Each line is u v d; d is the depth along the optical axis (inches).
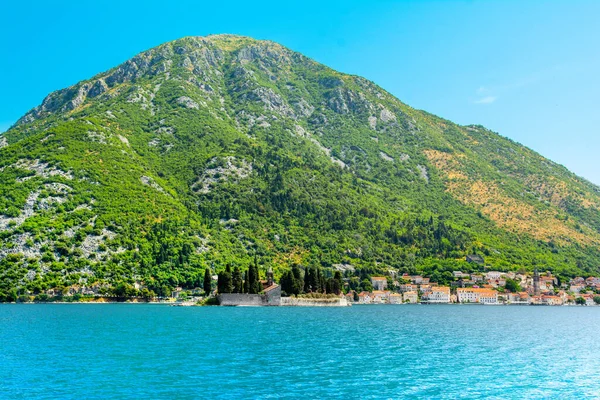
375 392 2950.3
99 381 3083.2
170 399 2748.5
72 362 3599.9
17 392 2851.9
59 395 2802.7
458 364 3769.7
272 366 3535.9
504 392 3026.6
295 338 4889.3
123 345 4347.9
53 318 6835.6
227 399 2763.3
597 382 3292.3
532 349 4623.5
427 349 4441.4
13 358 3737.7
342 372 3400.6
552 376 3442.4
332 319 7190.0
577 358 4156.0
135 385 3002.0
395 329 6063.0
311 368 3496.6
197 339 4717.0
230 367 3481.8
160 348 4202.8
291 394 2871.6
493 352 4372.5
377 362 3754.9
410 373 3422.7
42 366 3464.6
